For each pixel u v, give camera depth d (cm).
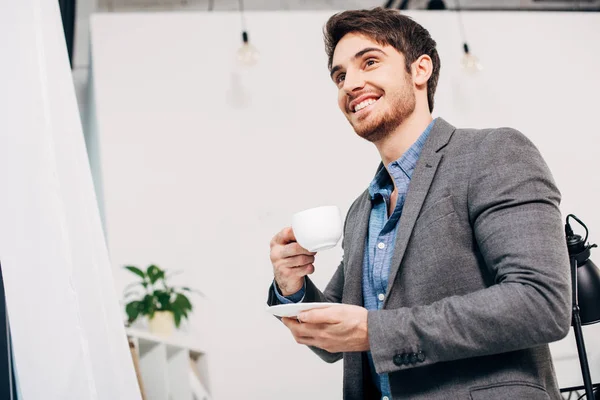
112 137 324
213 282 315
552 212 88
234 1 392
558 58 346
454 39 343
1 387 96
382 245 106
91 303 92
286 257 106
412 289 94
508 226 87
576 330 151
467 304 83
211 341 306
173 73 335
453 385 88
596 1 384
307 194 328
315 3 390
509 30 346
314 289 114
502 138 96
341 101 117
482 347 82
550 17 352
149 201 319
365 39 114
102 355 91
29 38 97
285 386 306
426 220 96
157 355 257
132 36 337
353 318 87
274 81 339
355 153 335
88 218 95
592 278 157
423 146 105
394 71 113
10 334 98
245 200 324
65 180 94
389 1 387
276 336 312
